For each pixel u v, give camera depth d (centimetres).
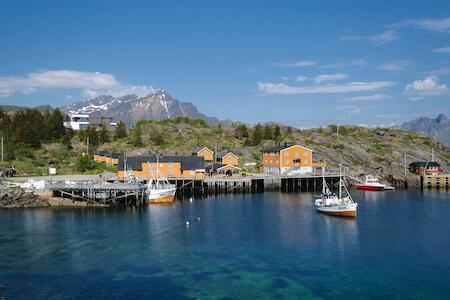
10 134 15450
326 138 17800
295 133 18862
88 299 4103
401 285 4447
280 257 5322
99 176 11394
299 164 13512
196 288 4362
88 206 8719
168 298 4131
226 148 16438
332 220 7431
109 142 17162
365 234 6425
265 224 7088
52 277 4641
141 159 11419
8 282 4500
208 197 10369
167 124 19738
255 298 4138
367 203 9512
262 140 17725
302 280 4578
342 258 5281
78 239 6106
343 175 12488
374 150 16162
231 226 6938
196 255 5388
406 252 5528
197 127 19775
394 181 13238
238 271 4838
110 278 4619
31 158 13725
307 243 5931
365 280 4575
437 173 13812
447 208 8769
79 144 16588
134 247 5722
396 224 7131
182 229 6719
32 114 17288
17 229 6681
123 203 9019
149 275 4709
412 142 17662
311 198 10194
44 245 5800
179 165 11506
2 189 8700
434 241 6025
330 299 4125
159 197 9212
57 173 12462
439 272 4803
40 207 8562
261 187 11938
